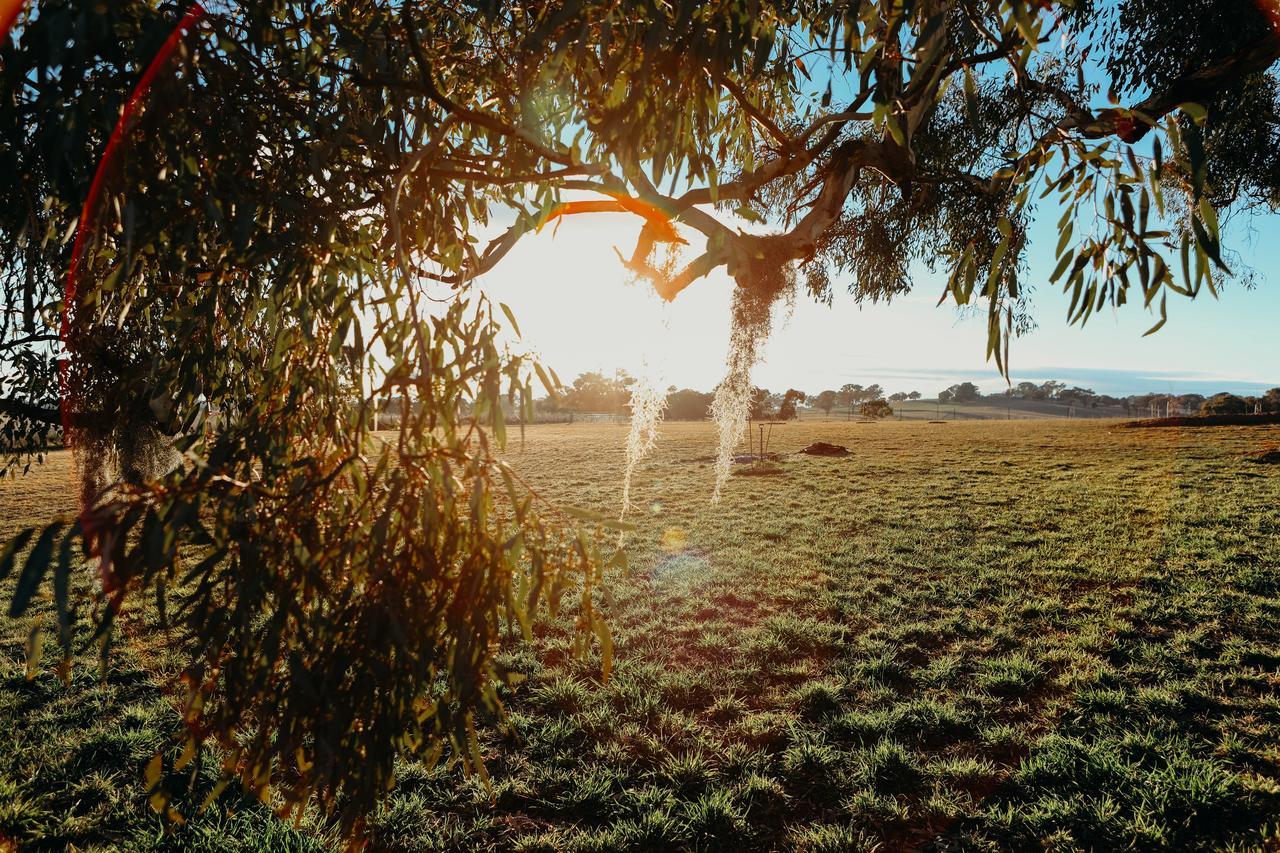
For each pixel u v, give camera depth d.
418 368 1.50
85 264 1.80
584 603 1.63
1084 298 1.84
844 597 8.12
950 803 3.83
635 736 4.79
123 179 1.33
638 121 1.55
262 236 1.49
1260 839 3.38
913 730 4.77
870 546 10.94
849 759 4.37
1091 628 6.62
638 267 2.25
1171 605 7.24
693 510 15.15
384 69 1.54
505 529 1.53
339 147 1.52
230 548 1.32
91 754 4.59
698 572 9.55
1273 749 4.15
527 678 5.85
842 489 17.70
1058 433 35.91
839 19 1.39
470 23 2.01
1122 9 3.80
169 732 4.85
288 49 1.56
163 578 1.27
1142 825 3.49
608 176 1.61
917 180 2.46
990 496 15.69
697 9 1.42
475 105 2.21
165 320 1.78
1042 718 4.87
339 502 1.60
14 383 3.18
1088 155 1.62
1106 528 11.55
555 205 2.02
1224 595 7.48
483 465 1.40
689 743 4.73
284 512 1.33
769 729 4.80
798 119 3.10
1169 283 1.57
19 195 1.69
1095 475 18.47
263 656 1.29
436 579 1.41
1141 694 4.96
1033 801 3.87
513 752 4.62
